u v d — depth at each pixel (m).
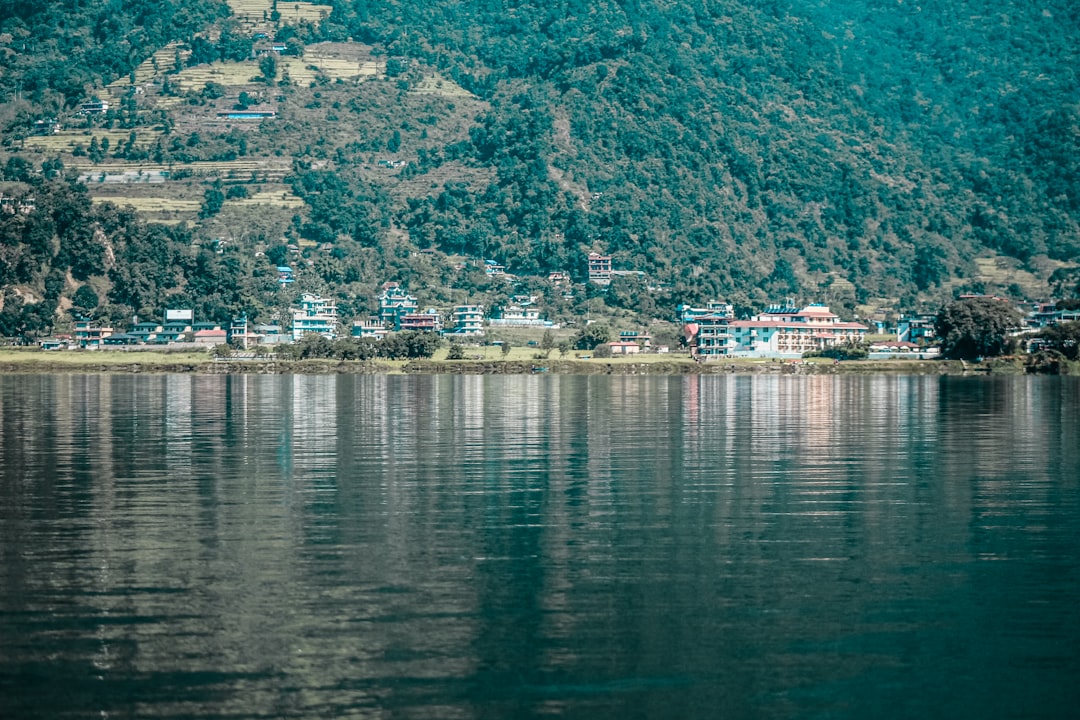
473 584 52.09
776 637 45.66
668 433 115.31
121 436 111.44
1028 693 40.91
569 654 43.78
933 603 49.75
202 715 38.91
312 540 60.53
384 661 43.09
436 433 114.94
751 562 56.25
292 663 42.84
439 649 44.19
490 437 110.88
